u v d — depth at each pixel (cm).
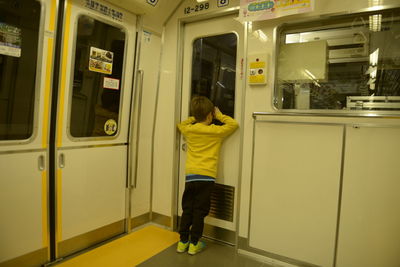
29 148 209
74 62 231
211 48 280
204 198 252
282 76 237
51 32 215
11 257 203
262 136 241
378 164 196
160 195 314
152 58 299
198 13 279
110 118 267
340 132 208
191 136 262
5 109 195
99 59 251
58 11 218
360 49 208
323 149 215
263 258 245
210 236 284
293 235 230
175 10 296
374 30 204
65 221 236
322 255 218
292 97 233
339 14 208
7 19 192
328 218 215
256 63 240
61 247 235
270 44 237
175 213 304
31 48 205
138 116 293
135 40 281
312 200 221
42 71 212
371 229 200
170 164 303
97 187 262
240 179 256
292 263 231
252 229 250
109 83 262
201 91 287
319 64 221
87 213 254
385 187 195
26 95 205
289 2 220
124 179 289
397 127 190
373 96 203
